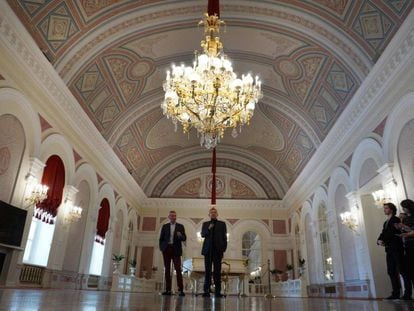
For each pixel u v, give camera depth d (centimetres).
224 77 686
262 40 959
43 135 740
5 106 604
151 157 1590
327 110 1016
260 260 1574
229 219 1656
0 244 581
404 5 619
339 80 895
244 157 1745
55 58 750
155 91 1173
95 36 805
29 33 654
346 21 752
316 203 1196
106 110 1054
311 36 848
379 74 702
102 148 1070
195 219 1655
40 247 753
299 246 1455
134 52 947
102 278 1105
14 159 638
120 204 1320
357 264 856
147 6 815
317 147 1150
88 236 984
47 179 754
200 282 1324
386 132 711
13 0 604
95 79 919
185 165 1777
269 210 1667
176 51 1011
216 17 680
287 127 1302
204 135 805
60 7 689
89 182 1002
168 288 616
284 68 1032
